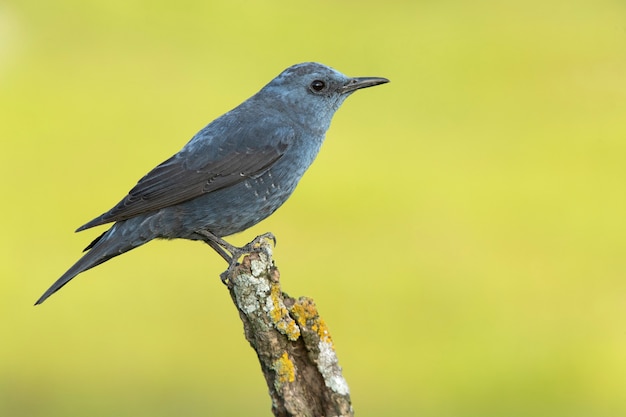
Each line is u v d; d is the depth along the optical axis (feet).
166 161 32.04
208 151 32.01
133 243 31.48
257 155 32.19
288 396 25.36
